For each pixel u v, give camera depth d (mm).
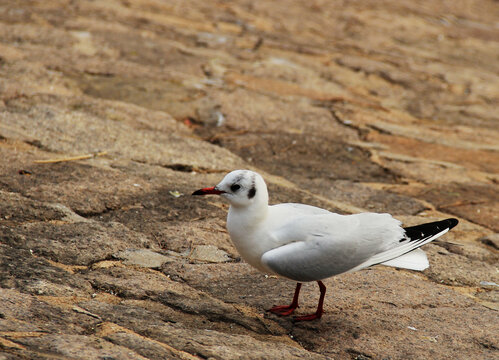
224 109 16281
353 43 25578
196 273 8273
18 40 19156
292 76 20328
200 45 22297
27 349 5555
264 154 14109
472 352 6781
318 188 12500
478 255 9820
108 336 6117
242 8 28188
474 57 26453
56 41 19578
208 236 9375
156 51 20594
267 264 7086
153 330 6441
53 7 23453
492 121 19031
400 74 22375
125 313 6824
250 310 7461
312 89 19531
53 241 8461
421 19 31078
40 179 10430
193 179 11617
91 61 18375
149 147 13055
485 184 13547
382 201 12102
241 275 8414
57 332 6105
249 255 7340
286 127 15914
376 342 6891
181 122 15289
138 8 25359
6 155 11242
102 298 7266
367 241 7234
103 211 9805
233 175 7133
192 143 13805
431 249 9867
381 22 29359
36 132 12688
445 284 8797
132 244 8812
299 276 7105
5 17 21359
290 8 29375
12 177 10367
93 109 14719
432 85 21906
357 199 12109
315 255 7039
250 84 18891
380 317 7477
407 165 14289
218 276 8297
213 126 15422
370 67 22516
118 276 7824
